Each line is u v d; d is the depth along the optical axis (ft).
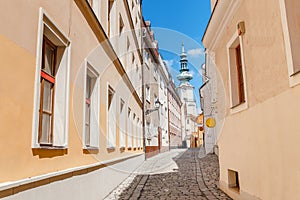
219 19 22.21
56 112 15.74
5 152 9.89
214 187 25.96
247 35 17.53
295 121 11.86
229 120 21.75
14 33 10.69
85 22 20.44
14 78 10.60
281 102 13.14
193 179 31.50
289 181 12.44
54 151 14.17
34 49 12.23
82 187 17.90
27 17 11.73
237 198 19.57
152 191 25.52
